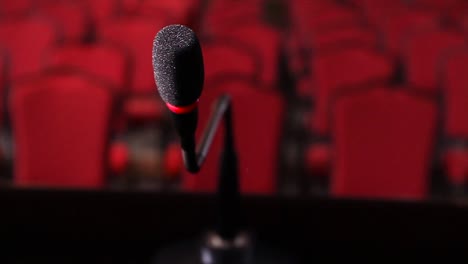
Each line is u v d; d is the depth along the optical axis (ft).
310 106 16.06
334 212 4.87
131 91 13.10
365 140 9.30
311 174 11.07
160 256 4.23
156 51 2.73
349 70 12.78
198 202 4.89
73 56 12.39
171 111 2.90
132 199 4.92
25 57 15.01
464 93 12.18
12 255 4.57
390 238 4.70
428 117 9.16
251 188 8.96
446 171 11.25
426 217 4.83
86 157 9.45
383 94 9.28
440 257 4.60
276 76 15.16
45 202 4.90
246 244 4.03
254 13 21.52
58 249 4.60
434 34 15.98
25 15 19.65
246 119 8.93
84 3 22.84
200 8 27.09
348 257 4.57
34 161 9.45
